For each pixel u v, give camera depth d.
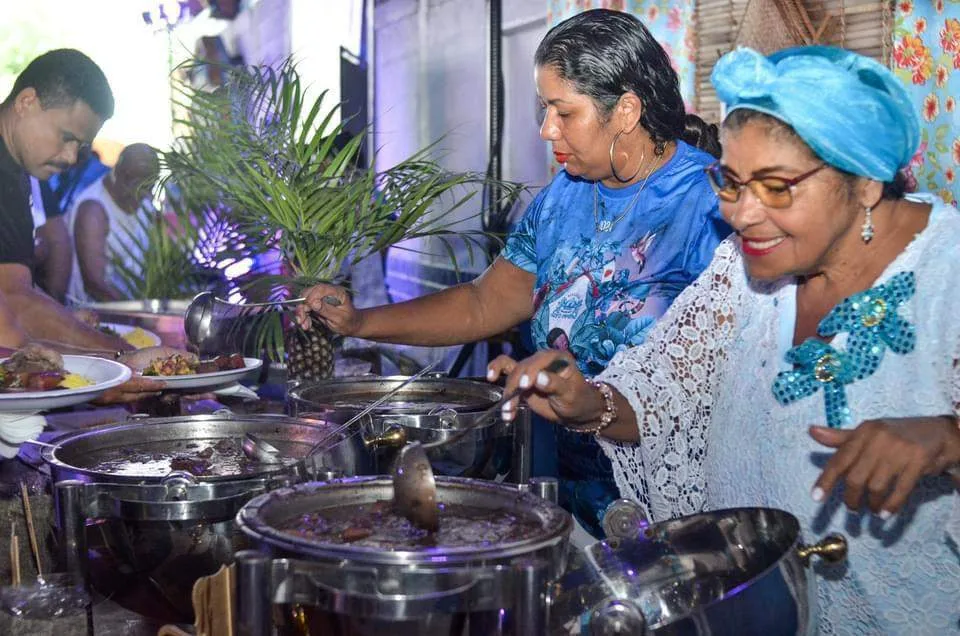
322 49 4.65
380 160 4.50
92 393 1.72
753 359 1.29
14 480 1.51
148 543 1.15
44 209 4.29
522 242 1.97
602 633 0.91
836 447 1.00
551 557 0.94
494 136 3.67
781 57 1.11
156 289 4.31
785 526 1.02
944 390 1.12
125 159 4.34
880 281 1.17
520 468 1.45
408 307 1.97
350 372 2.19
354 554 0.87
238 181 2.11
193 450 1.43
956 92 2.43
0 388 1.73
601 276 1.76
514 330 3.01
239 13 5.12
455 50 3.88
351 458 1.33
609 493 1.73
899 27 2.41
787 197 1.07
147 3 4.90
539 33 3.38
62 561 1.22
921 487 1.13
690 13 2.74
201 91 2.20
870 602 1.19
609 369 1.38
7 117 3.30
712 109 2.73
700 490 1.39
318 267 2.11
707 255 1.66
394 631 0.86
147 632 1.18
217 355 2.22
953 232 1.14
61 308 3.19
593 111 1.67
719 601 0.90
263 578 0.87
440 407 1.43
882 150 1.04
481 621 0.88
